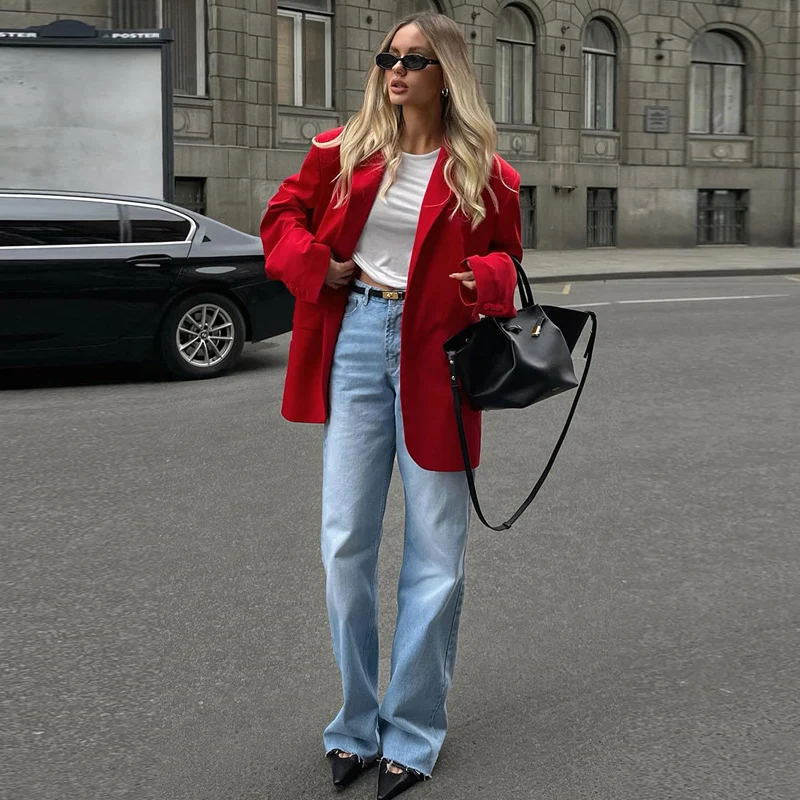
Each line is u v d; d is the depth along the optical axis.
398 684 2.90
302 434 6.99
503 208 2.83
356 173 2.77
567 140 27.78
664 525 5.14
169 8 21.09
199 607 4.11
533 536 4.97
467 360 2.75
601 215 28.92
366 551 2.92
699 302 15.32
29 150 12.70
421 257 2.76
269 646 3.77
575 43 27.72
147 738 3.13
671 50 29.20
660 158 29.34
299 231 2.79
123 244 8.84
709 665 3.61
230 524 5.10
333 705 3.34
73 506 5.39
